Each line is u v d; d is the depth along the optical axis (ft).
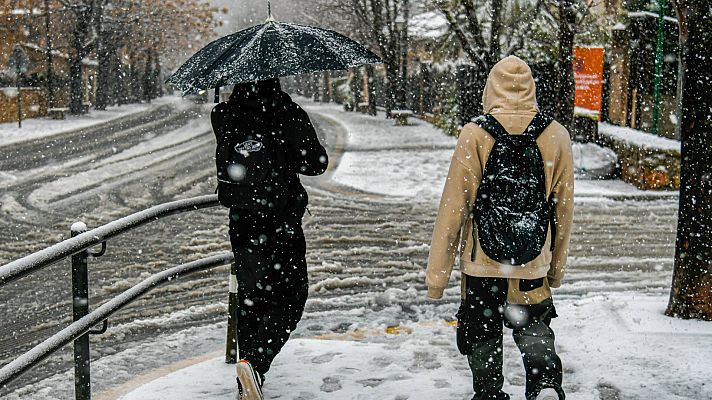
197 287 29.17
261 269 14.87
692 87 19.13
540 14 73.82
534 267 12.86
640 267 32.24
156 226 40.83
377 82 182.70
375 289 28.71
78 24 148.87
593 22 75.46
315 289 28.58
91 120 136.77
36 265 11.34
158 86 276.82
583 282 29.50
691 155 19.29
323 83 233.35
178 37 206.28
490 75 13.44
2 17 145.07
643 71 74.64
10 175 63.36
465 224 13.33
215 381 16.03
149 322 24.93
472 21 70.74
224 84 14.28
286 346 18.22
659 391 15.34
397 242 37.50
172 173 65.00
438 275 13.14
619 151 59.88
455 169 12.86
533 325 13.20
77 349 14.14
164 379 16.20
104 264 32.81
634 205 49.01
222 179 14.56
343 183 58.39
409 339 19.97
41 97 146.61
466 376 16.38
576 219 44.06
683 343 18.02
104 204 49.75
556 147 12.96
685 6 19.02
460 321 13.43
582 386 15.62
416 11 130.52
